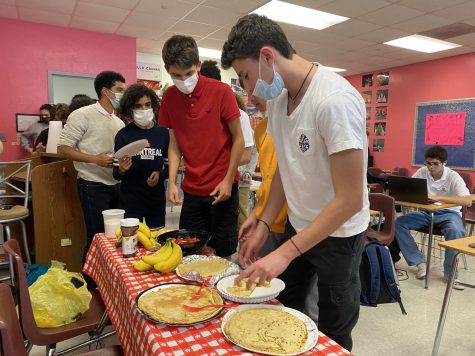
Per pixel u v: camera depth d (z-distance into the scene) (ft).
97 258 5.30
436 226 11.20
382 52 21.22
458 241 6.72
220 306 3.12
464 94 21.04
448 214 11.25
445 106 21.76
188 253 4.61
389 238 9.82
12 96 17.80
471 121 20.44
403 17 15.48
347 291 3.77
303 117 3.32
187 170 6.22
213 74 7.39
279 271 2.90
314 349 2.58
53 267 6.10
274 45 3.16
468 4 13.89
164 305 3.11
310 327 2.86
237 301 3.28
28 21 17.70
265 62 3.18
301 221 3.83
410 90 24.04
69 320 4.87
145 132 7.54
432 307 9.04
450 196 11.82
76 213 9.52
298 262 4.22
